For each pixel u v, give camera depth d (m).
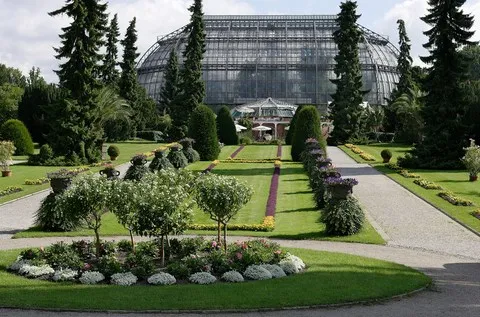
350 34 93.75
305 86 129.00
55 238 25.66
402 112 87.19
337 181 26.70
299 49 130.75
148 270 18.22
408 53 110.81
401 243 25.09
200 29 91.88
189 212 19.92
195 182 21.88
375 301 15.54
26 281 17.39
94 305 14.65
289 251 22.20
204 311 14.41
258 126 112.50
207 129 62.44
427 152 56.03
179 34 142.00
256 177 47.94
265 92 128.88
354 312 14.53
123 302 14.92
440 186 41.69
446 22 56.91
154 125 112.25
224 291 16.09
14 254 21.36
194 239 21.47
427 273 19.48
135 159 40.97
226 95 129.12
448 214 31.59
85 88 61.53
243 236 26.22
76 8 60.47
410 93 97.50
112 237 25.95
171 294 15.77
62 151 60.97
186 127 91.62
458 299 15.95
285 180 45.97
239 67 129.62
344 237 25.80
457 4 56.62
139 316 14.11
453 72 56.78
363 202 35.91
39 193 40.22
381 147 84.38
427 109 57.12
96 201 19.98
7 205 35.06
